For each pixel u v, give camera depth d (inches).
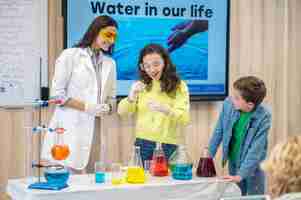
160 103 138.9
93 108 145.0
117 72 173.2
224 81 188.9
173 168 127.8
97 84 148.0
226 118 136.0
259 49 195.0
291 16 199.2
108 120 173.2
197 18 183.9
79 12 167.3
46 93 165.5
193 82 184.4
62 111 147.9
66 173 117.0
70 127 147.4
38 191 112.3
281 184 70.9
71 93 147.3
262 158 131.2
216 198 125.3
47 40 165.5
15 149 164.9
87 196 114.3
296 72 202.2
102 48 147.6
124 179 123.9
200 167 129.9
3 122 163.3
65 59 145.9
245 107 130.3
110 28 146.8
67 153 122.2
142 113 142.2
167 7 179.8
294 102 203.2
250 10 192.7
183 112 138.4
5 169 164.4
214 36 186.9
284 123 201.8
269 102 198.4
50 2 165.8
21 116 164.9
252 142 132.0
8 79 162.4
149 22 177.5
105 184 119.6
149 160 138.8
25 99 164.4
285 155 70.4
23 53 163.2
